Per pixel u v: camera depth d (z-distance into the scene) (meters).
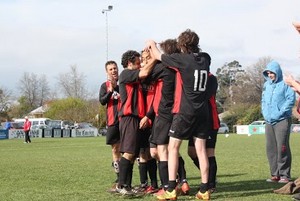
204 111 6.29
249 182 8.56
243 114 72.94
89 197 6.90
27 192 7.51
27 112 95.38
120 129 7.03
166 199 6.36
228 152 17.70
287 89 8.57
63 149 22.39
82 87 87.31
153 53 6.58
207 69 6.33
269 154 8.79
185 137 6.29
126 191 6.78
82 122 73.88
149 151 7.37
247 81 96.56
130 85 6.95
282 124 8.54
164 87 6.56
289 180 8.59
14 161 14.53
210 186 7.07
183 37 6.43
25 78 96.69
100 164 13.10
